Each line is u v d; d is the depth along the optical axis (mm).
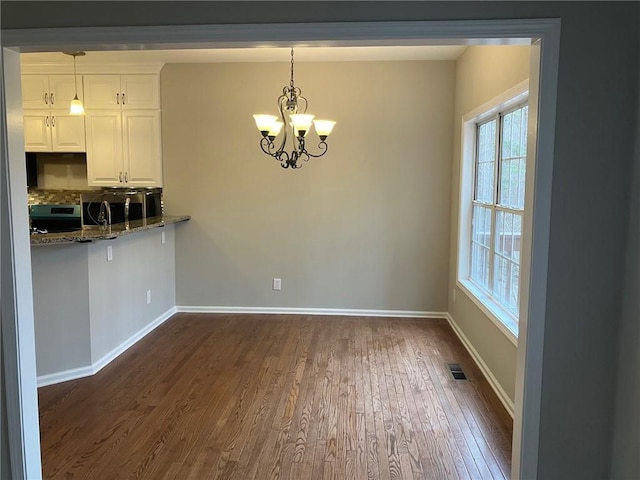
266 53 4773
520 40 2049
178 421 2979
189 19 2109
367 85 5078
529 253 2100
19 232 2232
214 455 2613
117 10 2121
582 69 1993
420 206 5168
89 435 2811
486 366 3668
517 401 2217
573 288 2076
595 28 1979
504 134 3674
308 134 5168
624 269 2045
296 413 3086
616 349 2088
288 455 2617
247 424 2945
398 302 5305
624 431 2049
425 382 3568
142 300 4621
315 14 2068
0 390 2252
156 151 5266
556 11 1982
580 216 2047
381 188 5184
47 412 3084
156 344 4395
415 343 4438
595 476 2148
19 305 2242
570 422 2131
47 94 5258
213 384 3523
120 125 5266
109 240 3975
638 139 1972
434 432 2857
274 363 3934
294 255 5336
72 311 3600
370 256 5273
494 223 3824
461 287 4531
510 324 3162
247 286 5406
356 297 5336
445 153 5082
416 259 5234
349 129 5137
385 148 5133
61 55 4836
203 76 5172
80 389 3430
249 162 5250
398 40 2068
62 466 2508
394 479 2414
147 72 5184
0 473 2285
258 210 5305
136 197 4980
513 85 3078
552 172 2033
